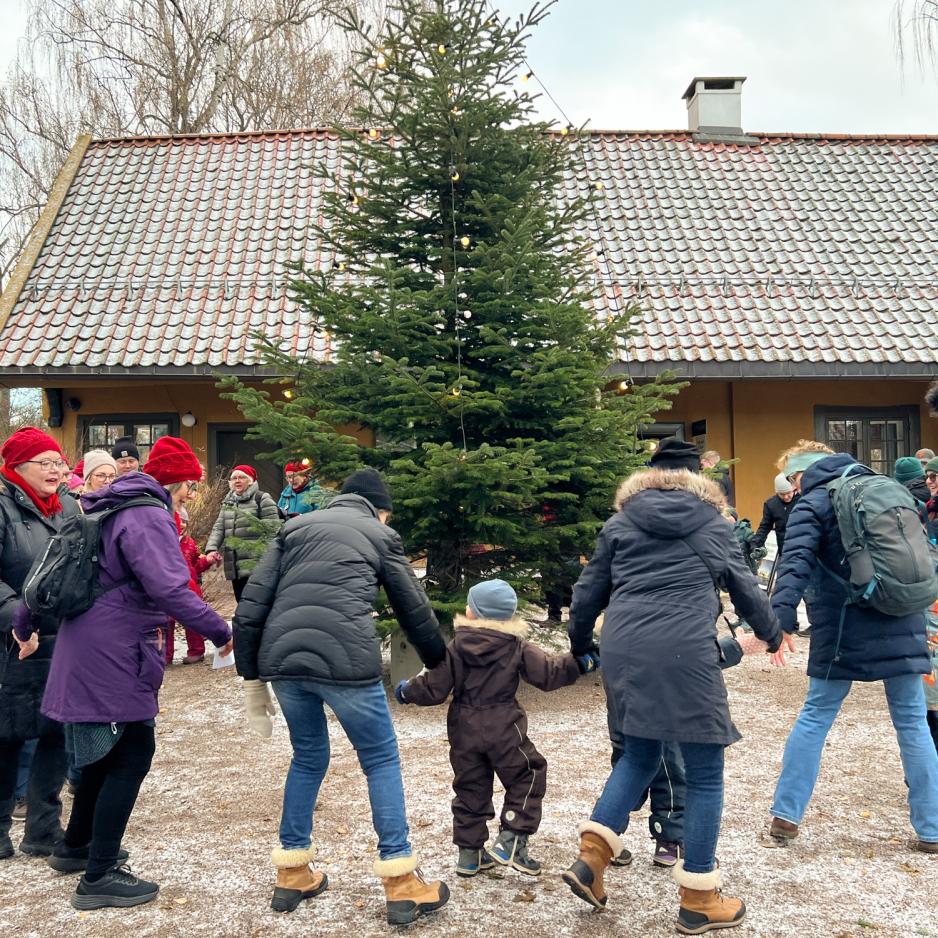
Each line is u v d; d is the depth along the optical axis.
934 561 5.13
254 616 3.79
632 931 3.63
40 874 4.25
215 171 16.84
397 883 3.68
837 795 5.12
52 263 14.73
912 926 3.64
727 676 8.19
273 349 7.54
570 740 6.27
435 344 7.22
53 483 4.74
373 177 7.78
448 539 7.35
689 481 3.73
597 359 7.77
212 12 25.02
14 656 4.34
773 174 17.55
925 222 16.41
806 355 13.58
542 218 7.37
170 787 5.44
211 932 3.64
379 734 3.77
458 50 7.58
